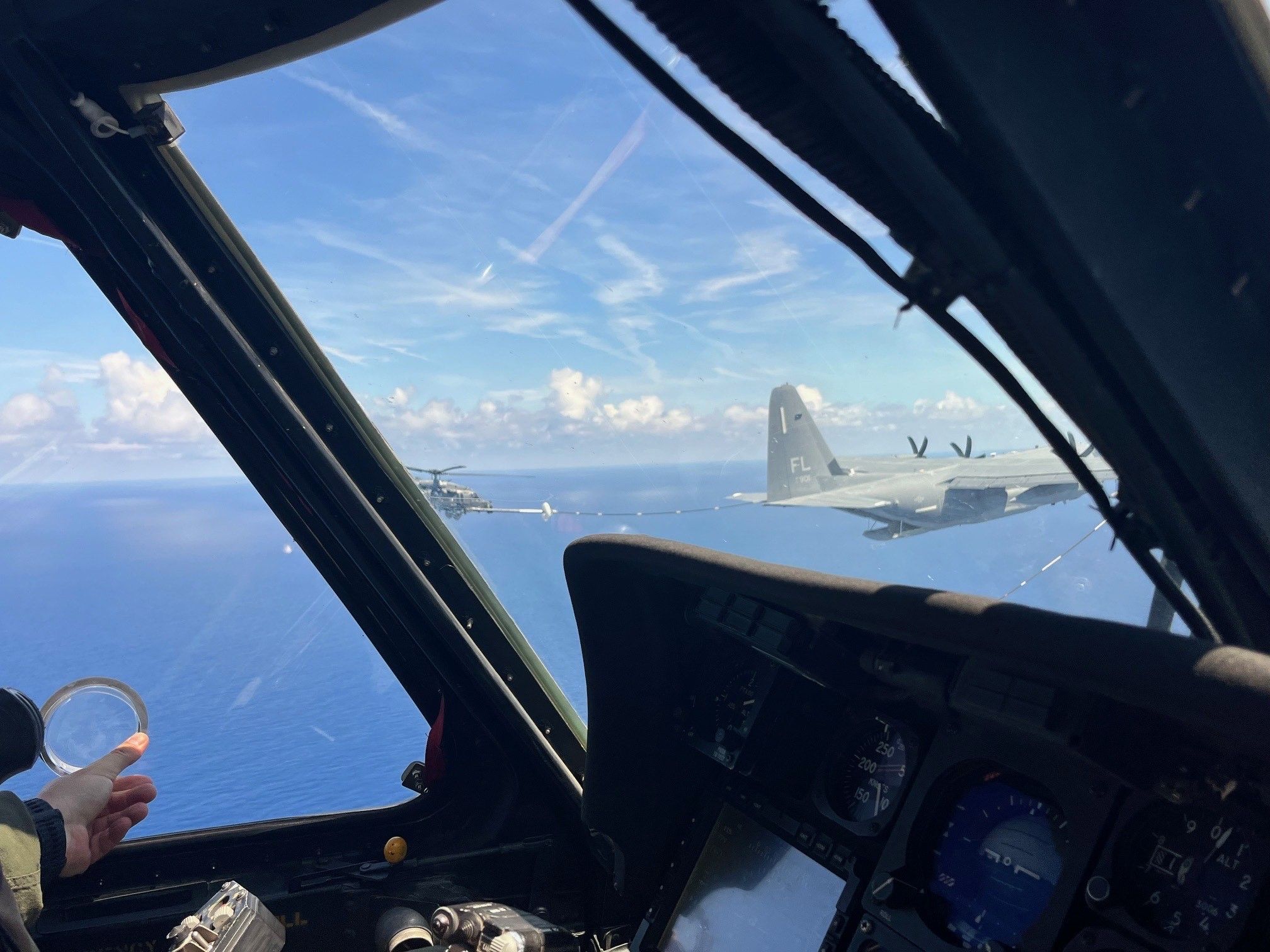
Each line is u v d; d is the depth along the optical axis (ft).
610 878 3.66
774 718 2.73
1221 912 1.78
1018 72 1.17
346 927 3.41
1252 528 1.74
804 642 2.48
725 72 1.02
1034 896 2.08
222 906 2.32
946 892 2.25
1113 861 1.92
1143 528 1.82
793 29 0.97
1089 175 1.29
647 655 2.95
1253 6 1.26
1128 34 1.21
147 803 2.64
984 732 2.22
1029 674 1.76
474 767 3.67
